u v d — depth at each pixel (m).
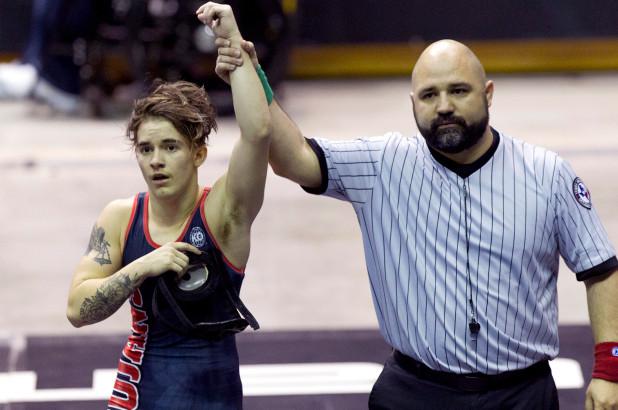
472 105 8.59
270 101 8.86
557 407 9.34
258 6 31.05
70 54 31.97
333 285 19.20
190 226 8.52
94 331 16.92
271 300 18.36
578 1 37.66
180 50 30.55
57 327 17.20
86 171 26.61
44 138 29.95
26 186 25.34
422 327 9.00
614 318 9.03
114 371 14.55
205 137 8.59
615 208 23.11
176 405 8.52
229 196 8.52
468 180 8.91
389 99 34.72
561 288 18.91
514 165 8.95
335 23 37.91
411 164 9.09
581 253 8.98
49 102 32.62
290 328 16.66
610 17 37.81
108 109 33.50
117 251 8.69
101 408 13.17
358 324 17.20
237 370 8.81
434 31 37.81
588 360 14.75
